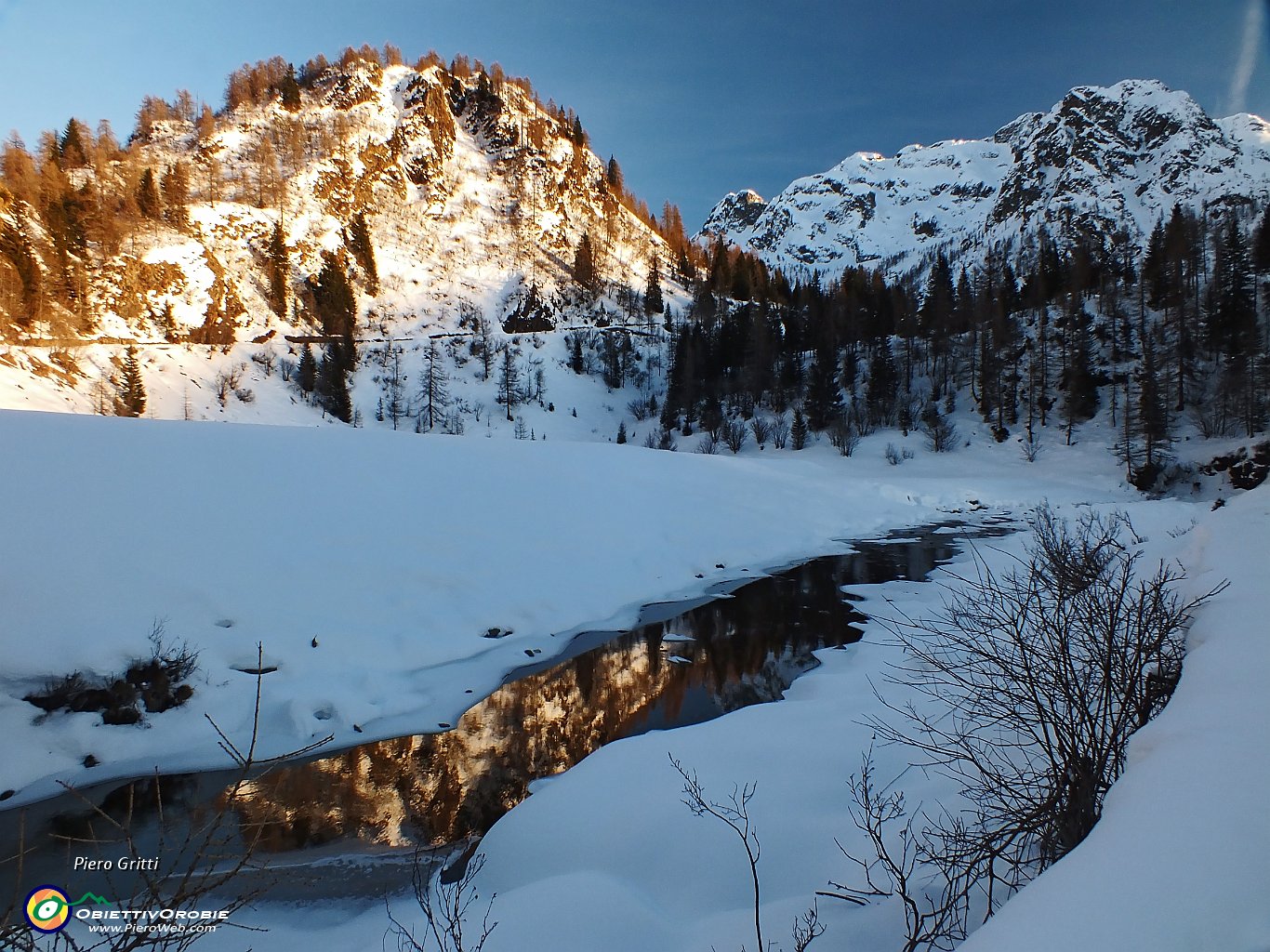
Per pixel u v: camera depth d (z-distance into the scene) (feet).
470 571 43.34
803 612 47.44
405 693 31.68
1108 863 6.51
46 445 36.70
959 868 12.39
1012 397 174.81
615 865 16.79
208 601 31.81
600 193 399.85
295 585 35.53
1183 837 6.59
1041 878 6.91
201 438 44.14
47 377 149.28
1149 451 134.41
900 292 264.93
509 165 369.91
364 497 45.42
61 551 30.32
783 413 198.29
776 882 15.01
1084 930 5.56
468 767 25.85
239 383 185.47
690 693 33.12
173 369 177.99
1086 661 13.61
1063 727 12.83
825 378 192.54
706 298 298.15
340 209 293.23
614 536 56.29
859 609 48.03
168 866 19.04
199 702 27.76
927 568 62.03
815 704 26.55
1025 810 12.50
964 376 194.39
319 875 18.98
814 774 19.88
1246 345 153.07
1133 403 160.97
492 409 213.25
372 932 15.84
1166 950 5.16
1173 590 18.65
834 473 111.14
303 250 258.57
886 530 85.15
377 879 18.80
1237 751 8.15
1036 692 14.30
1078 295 199.11
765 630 43.27
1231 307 168.25
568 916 13.92
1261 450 124.06
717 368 225.97
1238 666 11.44
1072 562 16.20
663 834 17.52
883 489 108.06
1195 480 129.70
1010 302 239.09
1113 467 143.54
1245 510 32.89
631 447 82.23
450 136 369.30
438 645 36.01
